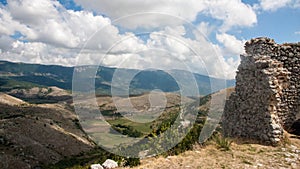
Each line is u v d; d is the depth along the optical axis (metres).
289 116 12.82
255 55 13.12
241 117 13.44
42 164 49.62
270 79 11.72
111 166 9.93
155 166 9.21
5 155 48.62
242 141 12.20
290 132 12.73
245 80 13.51
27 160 49.97
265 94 11.83
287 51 13.12
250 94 12.95
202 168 8.67
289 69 13.02
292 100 12.84
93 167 9.91
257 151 10.54
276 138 11.21
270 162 9.21
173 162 9.48
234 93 14.40
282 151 10.43
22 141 57.50
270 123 11.43
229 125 14.26
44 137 62.00
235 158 9.72
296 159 9.54
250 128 12.66
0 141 55.34
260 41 13.19
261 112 12.02
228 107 14.57
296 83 12.98
